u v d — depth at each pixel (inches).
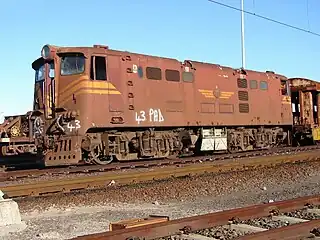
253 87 948.6
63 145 641.0
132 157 713.6
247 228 270.7
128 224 261.7
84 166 652.1
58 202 437.1
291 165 714.8
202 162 696.4
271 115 992.2
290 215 311.0
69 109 649.6
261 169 671.1
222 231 264.5
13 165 767.1
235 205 430.6
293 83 1230.3
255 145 957.2
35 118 677.9
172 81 769.6
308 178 622.5
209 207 420.8
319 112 1181.7
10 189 438.3
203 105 823.7
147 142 726.5
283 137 1051.9
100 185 508.4
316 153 821.2
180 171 587.5
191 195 498.6
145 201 462.6
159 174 564.1
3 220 331.6
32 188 454.3
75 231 319.0
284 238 239.5
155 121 733.9
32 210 405.7
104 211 401.1
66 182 481.4
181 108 780.6
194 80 810.8
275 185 571.2
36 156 804.0
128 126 693.3
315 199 350.3
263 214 307.3
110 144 682.8
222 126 873.5
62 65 661.9
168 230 253.3
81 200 448.8
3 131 718.5
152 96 732.7
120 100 684.7
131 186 517.0
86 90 644.7
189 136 805.9
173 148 774.5
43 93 677.9
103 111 661.3
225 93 874.1
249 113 928.9
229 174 614.5
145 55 738.2
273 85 1010.1
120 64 690.8
